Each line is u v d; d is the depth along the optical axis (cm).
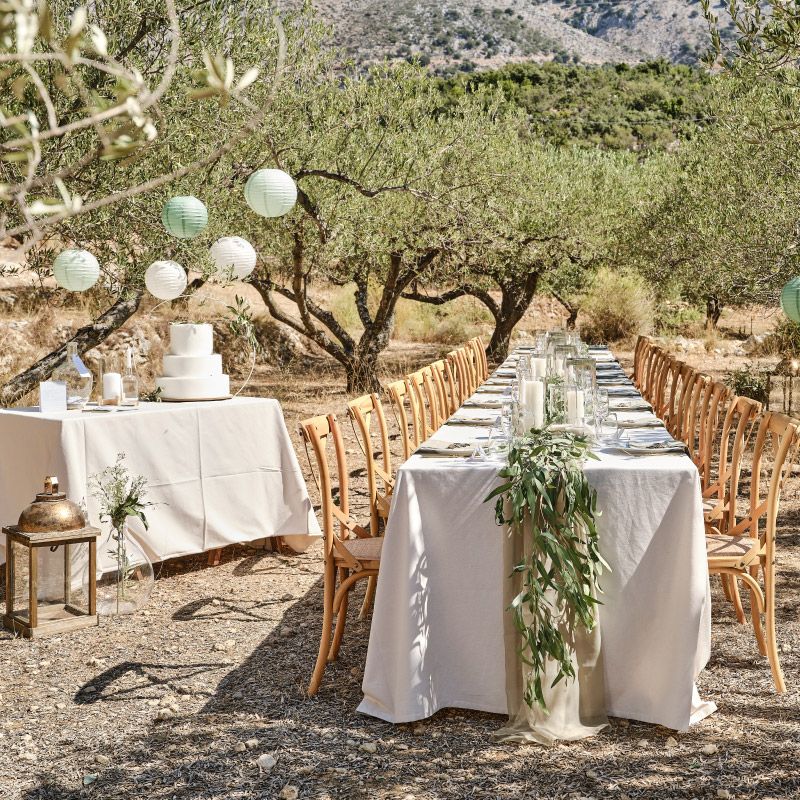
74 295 1141
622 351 1577
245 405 473
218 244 472
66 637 367
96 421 412
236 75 568
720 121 715
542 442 275
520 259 1262
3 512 435
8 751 266
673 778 243
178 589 431
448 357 681
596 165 1386
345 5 8938
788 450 298
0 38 99
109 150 111
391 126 874
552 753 260
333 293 1750
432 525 284
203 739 273
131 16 516
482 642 286
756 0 382
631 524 275
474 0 9756
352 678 319
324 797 237
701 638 282
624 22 11175
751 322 1919
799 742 262
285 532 490
